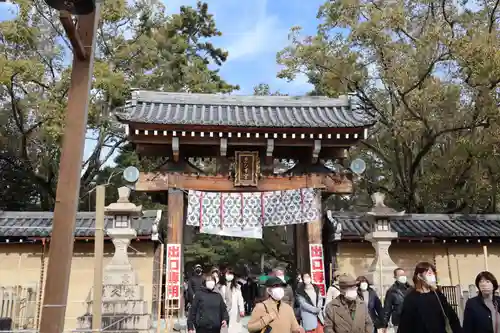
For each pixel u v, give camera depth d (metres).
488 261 14.60
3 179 24.64
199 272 11.09
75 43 3.70
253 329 5.20
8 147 21.77
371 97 19.52
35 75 17.72
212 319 7.03
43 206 24.30
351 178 14.27
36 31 18.16
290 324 5.30
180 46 26.89
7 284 13.25
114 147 25.58
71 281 13.45
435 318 4.62
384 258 12.60
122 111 13.38
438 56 15.74
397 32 16.75
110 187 26.34
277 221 13.54
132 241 13.84
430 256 14.57
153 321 12.95
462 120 16.39
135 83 22.91
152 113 14.04
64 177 3.65
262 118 14.30
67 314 13.06
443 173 17.38
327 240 14.84
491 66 13.69
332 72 17.77
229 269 10.65
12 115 20.52
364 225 14.63
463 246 14.66
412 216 15.54
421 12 17.88
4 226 13.73
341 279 5.49
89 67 3.91
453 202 20.05
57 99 18.41
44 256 13.60
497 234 14.24
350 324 5.35
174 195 13.61
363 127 13.38
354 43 16.89
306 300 8.38
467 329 4.87
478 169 16.70
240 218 13.57
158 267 14.16
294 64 17.84
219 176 13.90
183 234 14.26
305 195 13.54
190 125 12.97
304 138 13.54
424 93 15.95
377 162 23.83
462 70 15.68
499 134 14.43
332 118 14.48
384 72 16.97
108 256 13.71
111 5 20.55
